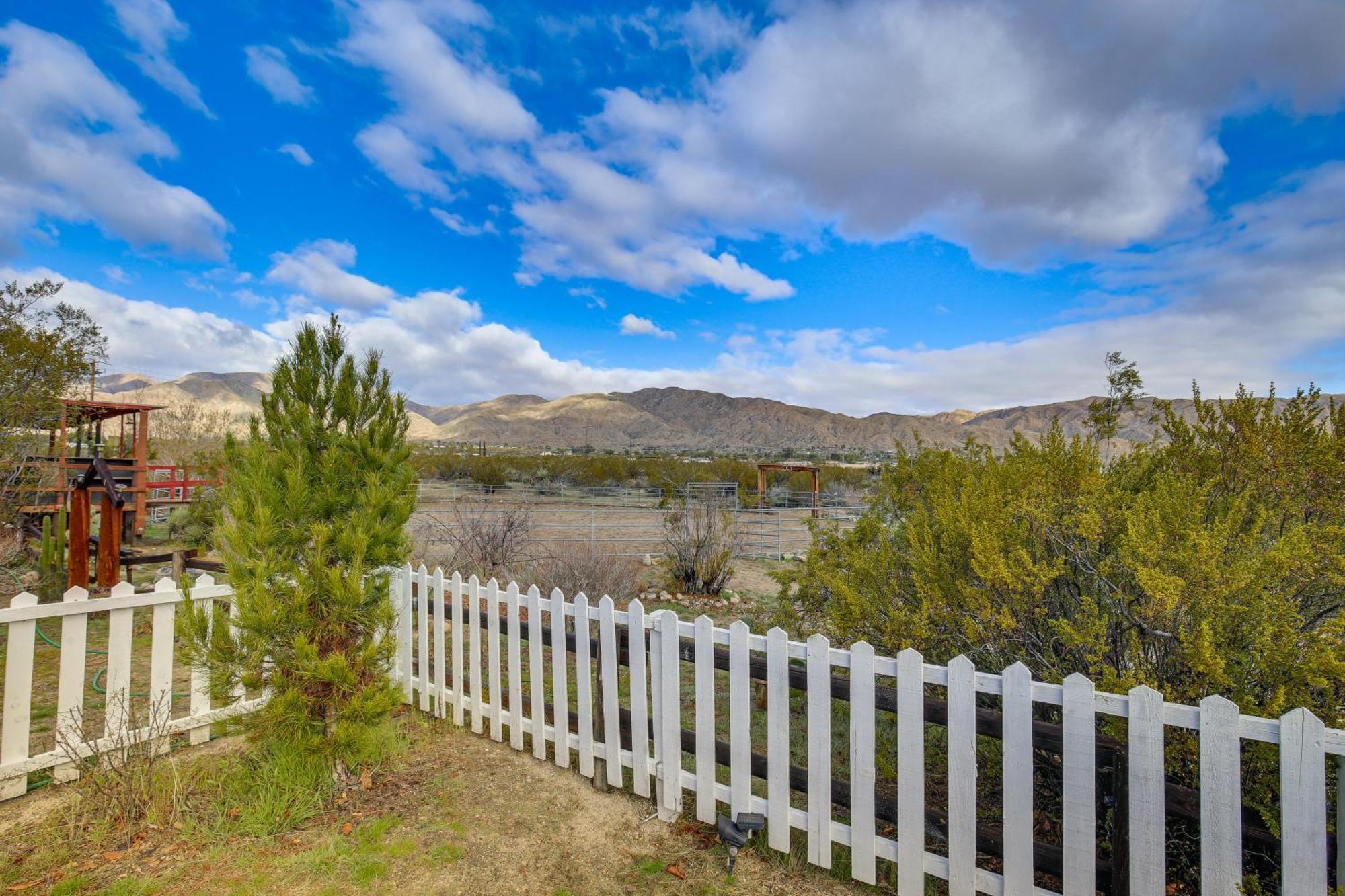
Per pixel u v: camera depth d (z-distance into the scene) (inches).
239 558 143.1
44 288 430.6
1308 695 103.7
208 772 152.2
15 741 142.2
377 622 152.4
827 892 117.1
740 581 476.4
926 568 147.2
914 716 111.0
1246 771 100.7
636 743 147.3
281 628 139.1
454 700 189.8
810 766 122.6
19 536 394.6
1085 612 130.0
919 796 110.4
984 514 144.5
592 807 145.9
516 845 130.5
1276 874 94.7
